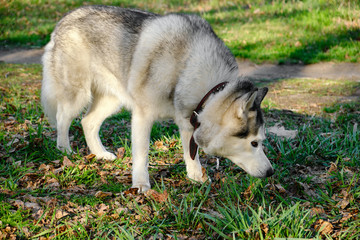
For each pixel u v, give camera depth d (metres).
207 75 3.32
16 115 5.45
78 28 4.12
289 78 8.65
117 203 3.26
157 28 3.57
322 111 6.21
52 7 15.21
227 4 15.33
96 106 4.38
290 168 3.96
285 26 12.16
